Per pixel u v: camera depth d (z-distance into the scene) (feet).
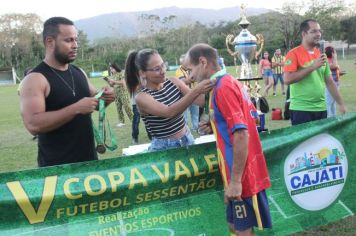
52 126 10.25
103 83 107.04
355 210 15.26
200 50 10.02
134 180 11.22
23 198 10.02
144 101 11.53
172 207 11.91
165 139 12.30
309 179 14.19
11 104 70.03
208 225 12.42
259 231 13.32
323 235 14.03
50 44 10.81
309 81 16.75
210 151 12.27
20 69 209.36
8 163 26.17
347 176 14.98
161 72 11.65
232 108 9.48
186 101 10.58
